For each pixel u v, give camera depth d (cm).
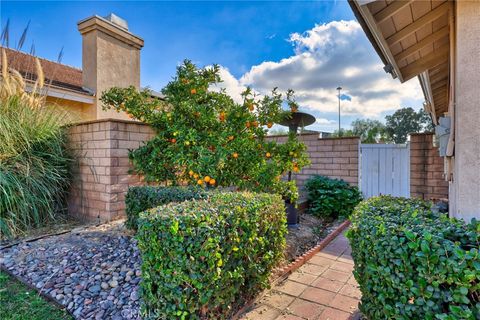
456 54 186
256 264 248
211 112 402
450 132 230
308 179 642
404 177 620
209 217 199
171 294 188
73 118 525
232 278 215
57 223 443
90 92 755
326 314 230
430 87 529
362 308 185
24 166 409
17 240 367
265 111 410
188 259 186
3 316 217
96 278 265
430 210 210
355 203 563
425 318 136
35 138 438
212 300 201
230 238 210
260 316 228
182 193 329
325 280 294
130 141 459
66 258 306
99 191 446
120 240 348
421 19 298
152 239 193
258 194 299
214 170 367
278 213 293
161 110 437
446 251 131
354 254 193
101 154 442
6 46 508
